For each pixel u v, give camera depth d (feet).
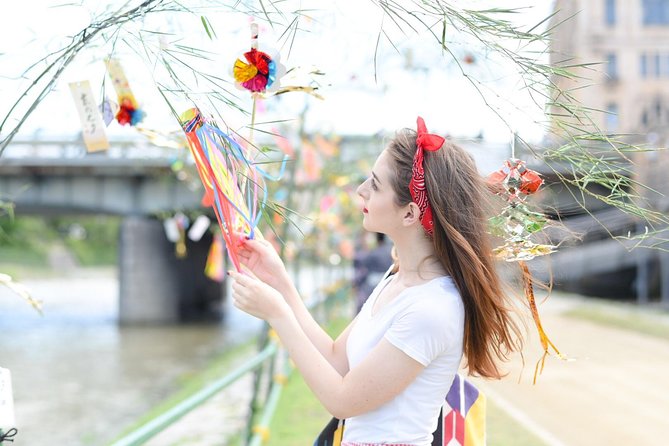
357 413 5.36
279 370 26.45
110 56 5.78
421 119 5.66
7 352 44.14
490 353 5.77
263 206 5.81
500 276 5.89
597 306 55.11
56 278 125.70
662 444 17.03
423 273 5.69
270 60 5.24
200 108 5.38
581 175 5.64
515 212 5.72
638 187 6.19
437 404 5.54
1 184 59.72
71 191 60.80
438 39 5.09
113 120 6.19
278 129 20.88
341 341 6.31
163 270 64.08
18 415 26.48
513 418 19.49
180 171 22.25
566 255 68.33
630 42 77.46
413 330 5.31
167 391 31.01
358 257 24.34
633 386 24.25
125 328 58.95
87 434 23.44
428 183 5.56
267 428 16.24
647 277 72.84
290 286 6.25
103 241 165.78
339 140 30.94
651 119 74.79
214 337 52.65
